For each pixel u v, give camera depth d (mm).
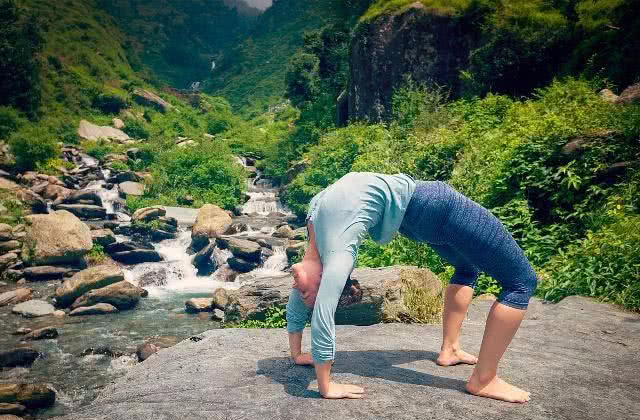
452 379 2740
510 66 18031
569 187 8055
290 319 2920
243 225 21594
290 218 24719
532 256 7426
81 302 13742
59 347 10977
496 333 2484
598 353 3396
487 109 15258
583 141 8359
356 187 2570
